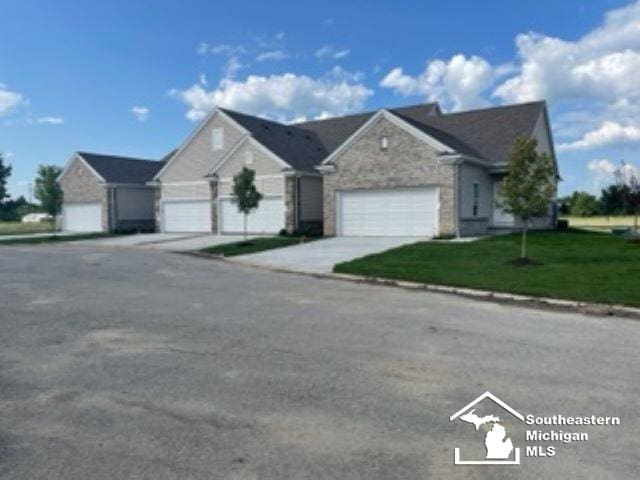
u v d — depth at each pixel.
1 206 68.81
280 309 9.59
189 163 32.41
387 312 9.34
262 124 31.52
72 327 8.18
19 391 5.43
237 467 3.84
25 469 3.84
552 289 10.98
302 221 27.98
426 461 3.92
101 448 4.16
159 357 6.57
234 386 5.53
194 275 14.62
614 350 6.84
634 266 13.73
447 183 22.36
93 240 30.84
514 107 29.14
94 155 39.12
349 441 4.25
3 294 11.28
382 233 24.23
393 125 23.69
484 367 6.12
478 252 17.33
